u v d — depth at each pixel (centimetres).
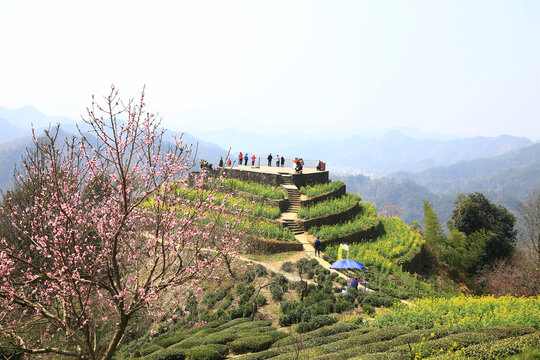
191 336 1925
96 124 724
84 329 791
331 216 3909
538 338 1268
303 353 1402
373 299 2280
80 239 862
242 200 3612
